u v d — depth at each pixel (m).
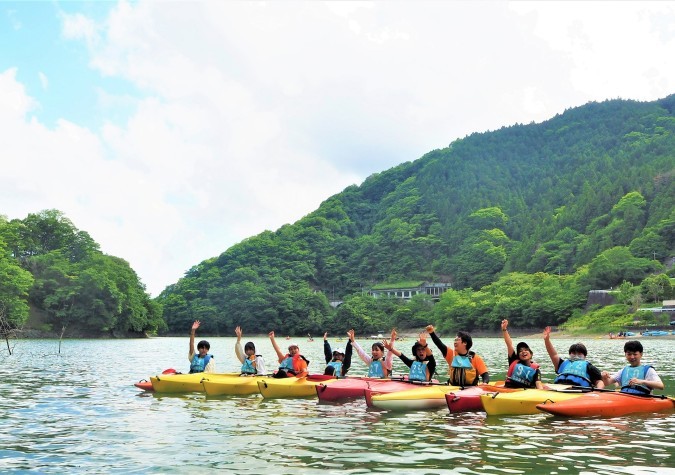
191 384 17.83
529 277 157.75
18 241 112.94
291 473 7.88
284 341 129.38
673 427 11.13
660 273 130.75
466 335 15.33
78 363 33.47
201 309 175.38
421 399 14.02
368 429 11.25
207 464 8.41
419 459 8.66
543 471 7.93
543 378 22.50
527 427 11.27
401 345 89.19
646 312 104.50
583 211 191.88
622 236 159.75
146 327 123.38
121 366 31.05
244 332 172.12
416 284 190.88
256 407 14.55
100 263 115.44
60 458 8.85
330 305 182.50
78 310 104.06
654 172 192.62
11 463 8.55
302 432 10.98
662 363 32.09
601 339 100.31
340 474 7.81
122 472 8.01
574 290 131.00
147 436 10.62
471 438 10.25
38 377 23.22
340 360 18.78
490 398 12.70
